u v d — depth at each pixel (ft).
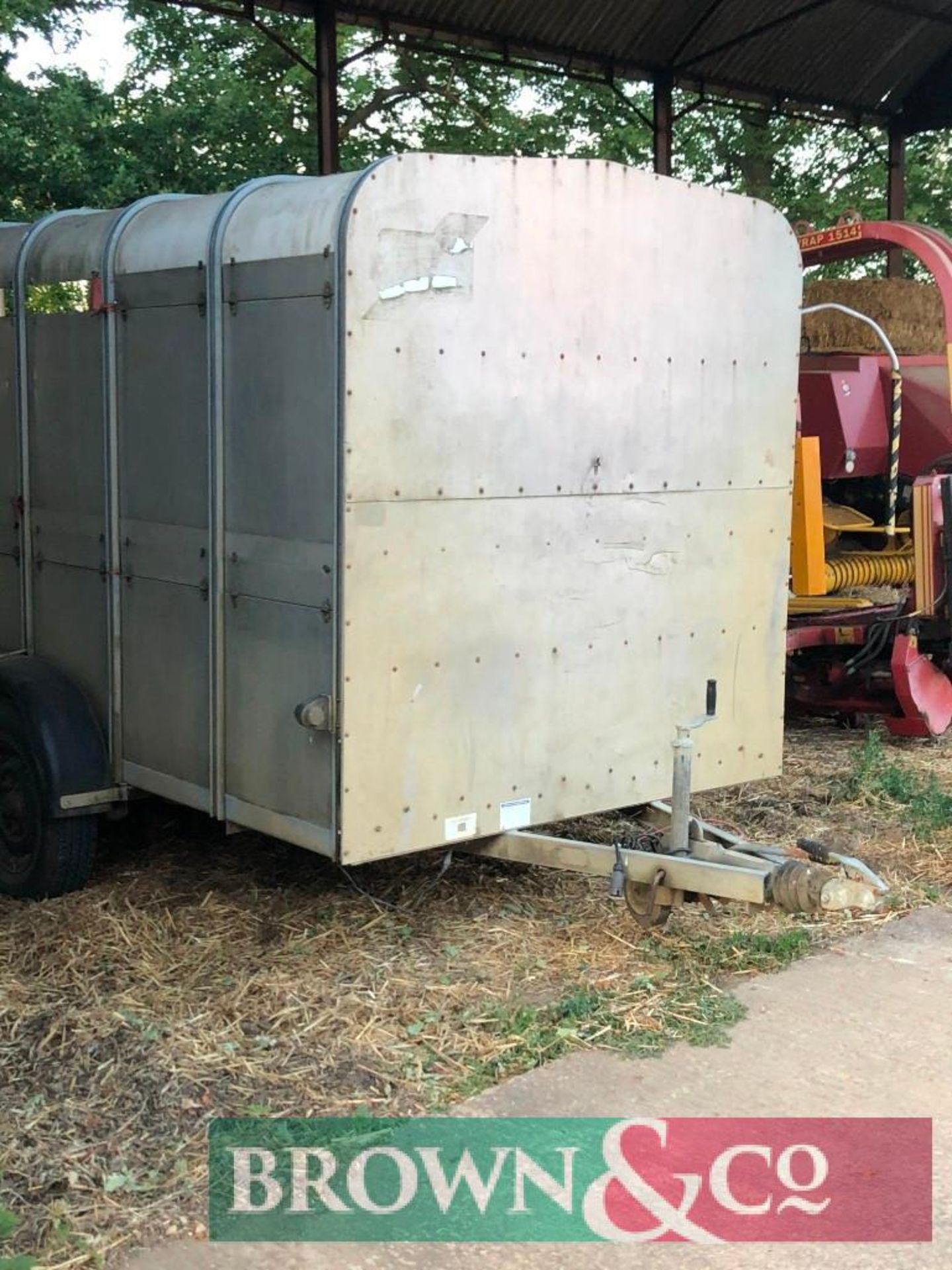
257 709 13.67
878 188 62.95
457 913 15.40
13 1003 13.12
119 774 15.79
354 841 12.85
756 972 14.26
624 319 14.25
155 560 14.87
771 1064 12.19
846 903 12.39
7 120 47.96
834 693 26.04
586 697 14.58
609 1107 11.40
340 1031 12.51
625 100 37.42
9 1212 9.27
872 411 24.31
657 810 16.33
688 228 14.70
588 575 14.37
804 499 21.99
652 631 15.10
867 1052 12.45
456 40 33.27
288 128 56.03
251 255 13.05
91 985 13.48
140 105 54.44
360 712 12.73
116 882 16.47
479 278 12.94
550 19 33.68
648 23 35.37
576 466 14.07
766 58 38.96
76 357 15.76
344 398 12.17
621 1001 13.32
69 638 16.42
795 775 22.39
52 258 16.02
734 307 15.33
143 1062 11.89
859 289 26.22
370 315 12.20
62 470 16.21
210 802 14.38
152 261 14.40
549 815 14.46
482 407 13.17
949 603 22.49
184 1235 9.59
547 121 61.05
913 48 41.04
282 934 14.70
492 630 13.62
